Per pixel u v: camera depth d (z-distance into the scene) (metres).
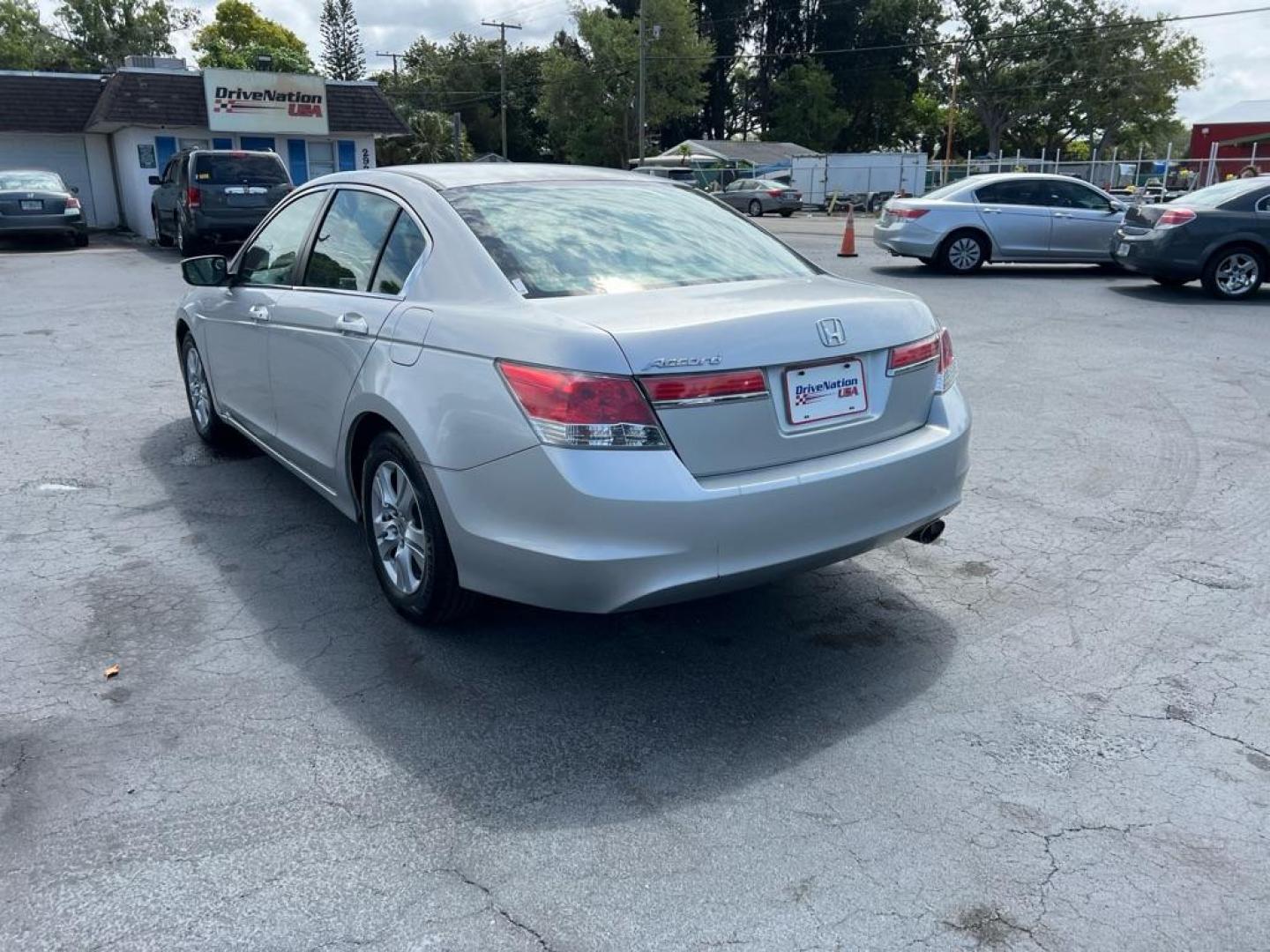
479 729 3.12
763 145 62.28
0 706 3.21
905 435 3.49
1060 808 2.75
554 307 3.14
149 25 60.72
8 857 2.52
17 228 19.02
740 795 2.80
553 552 2.93
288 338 4.30
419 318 3.44
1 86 24.75
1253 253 12.09
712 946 2.25
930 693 3.36
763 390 3.04
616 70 64.88
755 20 76.38
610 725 3.16
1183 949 2.25
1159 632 3.79
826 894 2.42
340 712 3.21
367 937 2.27
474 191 3.80
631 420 2.86
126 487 5.38
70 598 4.02
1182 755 3.00
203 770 2.88
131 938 2.26
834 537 3.20
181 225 17.52
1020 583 4.24
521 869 2.50
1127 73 64.44
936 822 2.69
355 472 3.98
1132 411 7.00
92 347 9.30
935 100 79.44
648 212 4.01
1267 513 5.02
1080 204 15.00
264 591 4.10
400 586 3.74
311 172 27.06
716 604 4.04
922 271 15.42
